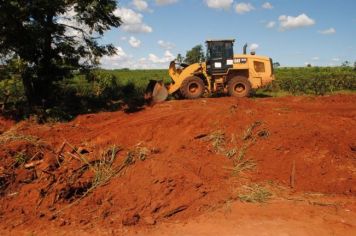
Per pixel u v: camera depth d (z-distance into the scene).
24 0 14.27
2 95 16.50
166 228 6.95
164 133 11.51
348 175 8.62
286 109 14.30
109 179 8.45
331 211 7.39
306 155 9.30
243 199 7.93
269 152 9.63
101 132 12.35
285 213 7.30
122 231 6.87
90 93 21.11
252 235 6.54
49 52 16.23
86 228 6.96
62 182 8.23
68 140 11.45
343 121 10.89
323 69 40.12
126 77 34.88
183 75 18.92
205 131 11.08
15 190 8.14
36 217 7.29
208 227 6.89
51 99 17.00
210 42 19.09
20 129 12.58
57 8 15.03
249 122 11.03
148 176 8.27
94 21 16.62
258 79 19.67
